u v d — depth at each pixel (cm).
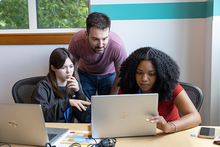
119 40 197
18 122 100
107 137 110
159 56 133
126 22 235
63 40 239
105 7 233
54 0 244
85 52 197
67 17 246
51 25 248
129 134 111
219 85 224
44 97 153
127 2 232
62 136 113
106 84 229
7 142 106
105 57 199
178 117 147
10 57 247
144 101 105
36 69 248
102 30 162
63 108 133
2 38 242
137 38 238
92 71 221
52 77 161
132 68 135
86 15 245
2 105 99
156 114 109
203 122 247
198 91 155
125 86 142
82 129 122
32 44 243
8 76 250
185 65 242
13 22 249
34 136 101
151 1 232
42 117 96
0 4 246
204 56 239
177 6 233
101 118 106
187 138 109
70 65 163
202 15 235
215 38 217
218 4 212
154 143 104
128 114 107
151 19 235
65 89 168
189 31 237
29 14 245
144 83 131
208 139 107
